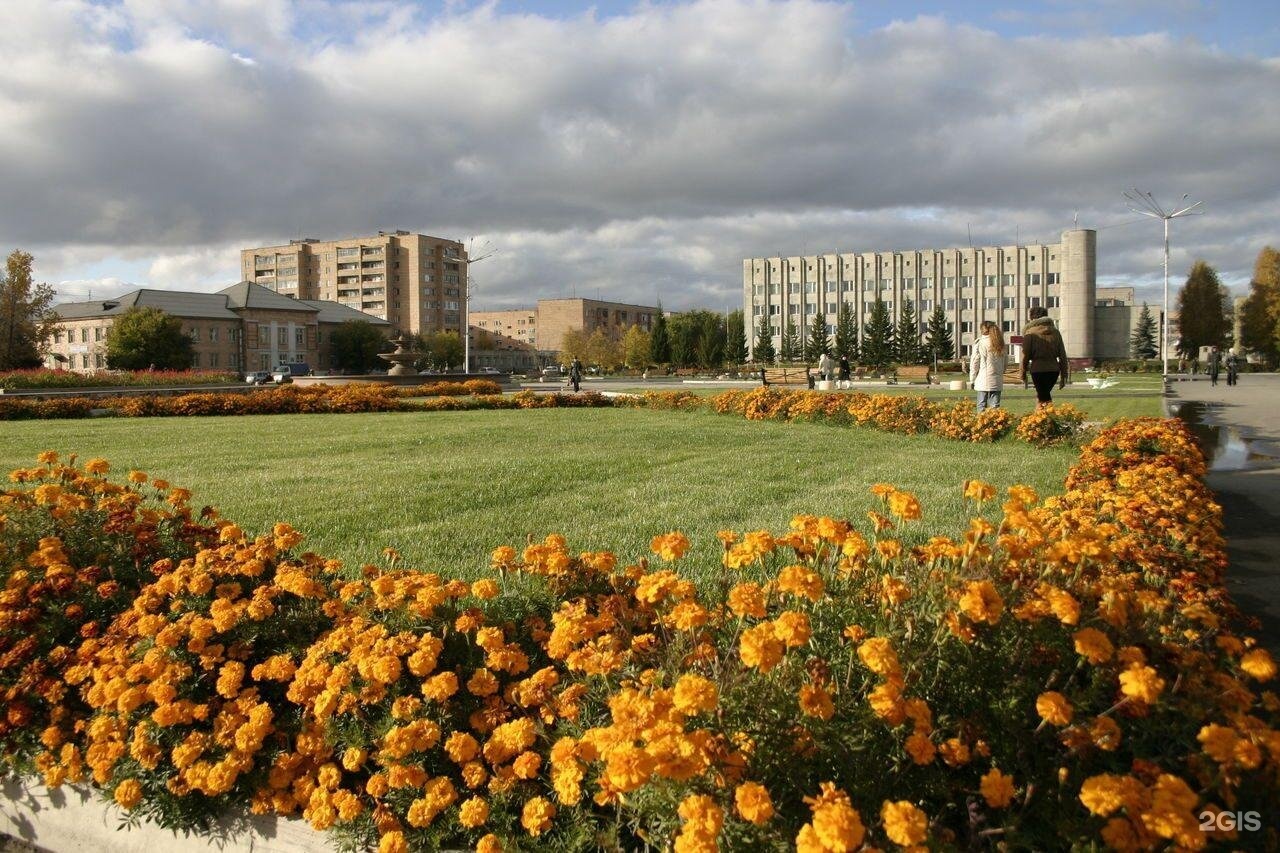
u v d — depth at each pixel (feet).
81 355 262.06
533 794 7.30
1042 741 6.62
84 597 11.02
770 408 50.78
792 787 6.14
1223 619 9.93
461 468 27.68
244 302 270.46
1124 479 16.71
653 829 6.24
